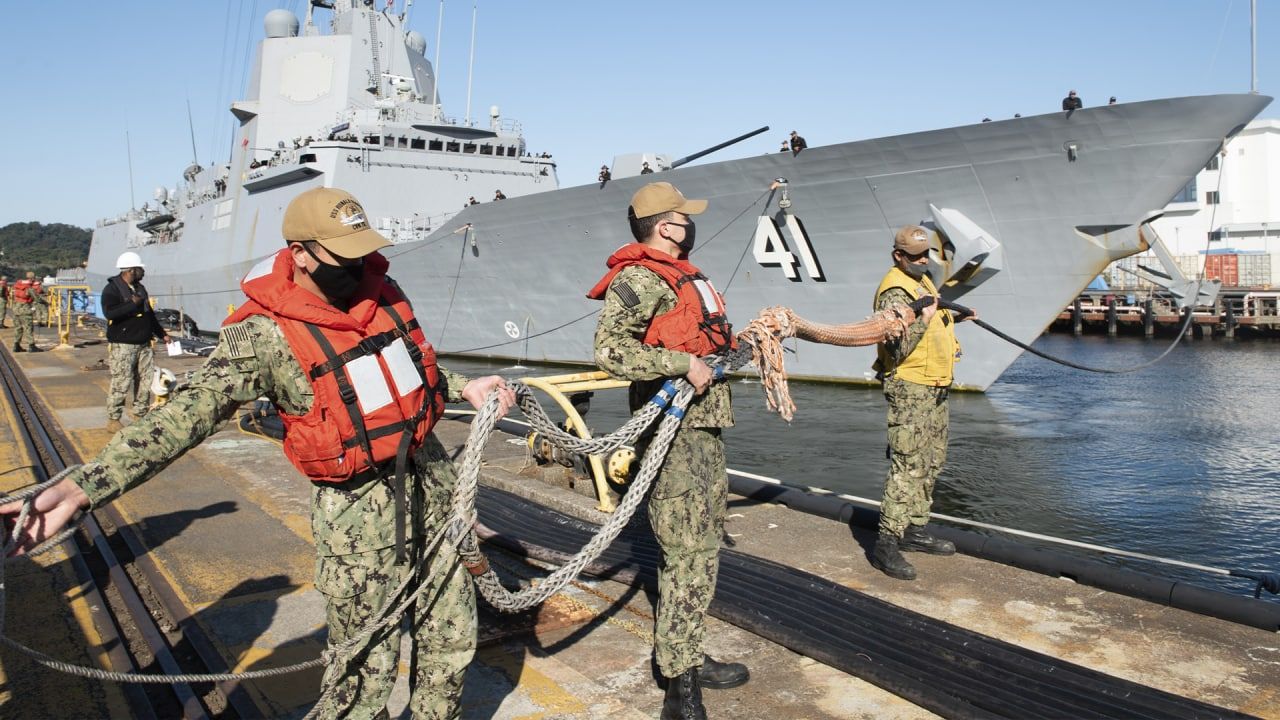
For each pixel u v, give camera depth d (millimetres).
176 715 2836
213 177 26516
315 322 1857
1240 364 23656
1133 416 13406
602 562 4016
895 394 3939
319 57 22922
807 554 4281
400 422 1949
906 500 3920
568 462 5695
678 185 13914
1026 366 23766
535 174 21953
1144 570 6461
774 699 2775
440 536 2076
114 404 8180
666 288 2545
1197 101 9875
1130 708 2615
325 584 1969
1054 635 3271
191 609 3570
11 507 1538
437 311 19109
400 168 20328
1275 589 3533
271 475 6039
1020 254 11992
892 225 12430
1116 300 38312
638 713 2674
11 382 12031
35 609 3611
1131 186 10797
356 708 1999
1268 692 2799
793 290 13789
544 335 17453
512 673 2953
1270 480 9109
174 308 28172
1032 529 7516
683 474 2557
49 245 144375
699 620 2553
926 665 2943
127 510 5125
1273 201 40844
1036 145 11031
